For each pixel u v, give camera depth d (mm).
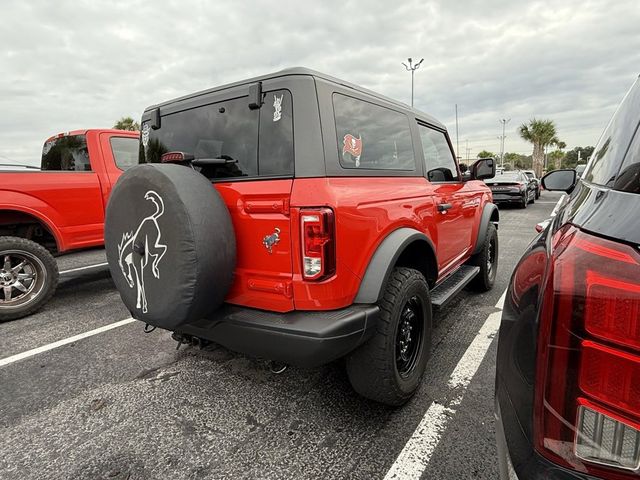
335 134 2043
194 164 2201
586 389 878
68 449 2111
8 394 2670
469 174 3893
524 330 1115
